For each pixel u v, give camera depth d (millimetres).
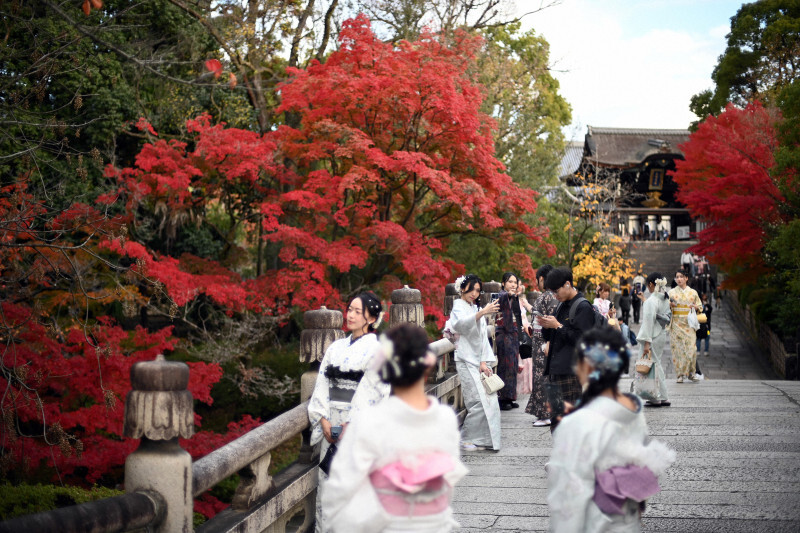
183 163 11531
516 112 20297
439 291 11617
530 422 8047
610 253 25328
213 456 3490
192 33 12625
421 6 16281
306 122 12156
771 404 8586
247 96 15906
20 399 6270
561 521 2760
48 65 6426
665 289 8492
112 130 13445
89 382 7688
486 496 5406
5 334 6555
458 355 6793
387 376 2611
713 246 19453
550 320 5141
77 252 8516
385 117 11922
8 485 6551
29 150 6145
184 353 13953
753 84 28656
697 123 30781
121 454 7730
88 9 5527
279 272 11203
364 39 11969
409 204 13656
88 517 2559
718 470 5824
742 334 24938
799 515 4766
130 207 11141
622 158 46531
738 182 18203
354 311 4078
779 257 17266
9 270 7391
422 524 2553
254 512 3844
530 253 20781
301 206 11461
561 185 27062
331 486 2592
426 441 2578
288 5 11484
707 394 9438
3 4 6102
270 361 14555
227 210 14555
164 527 3029
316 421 4051
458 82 12430
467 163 12664
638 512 2855
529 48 27000
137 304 10070
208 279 10844
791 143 16812
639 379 8562
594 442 2754
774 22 27047
